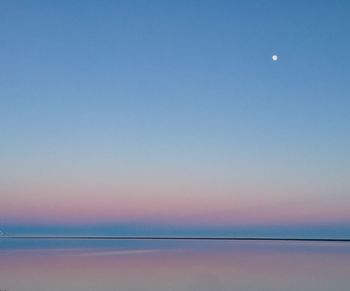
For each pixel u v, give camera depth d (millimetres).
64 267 42406
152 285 30188
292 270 38750
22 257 57094
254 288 28703
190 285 30203
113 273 37281
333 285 29719
